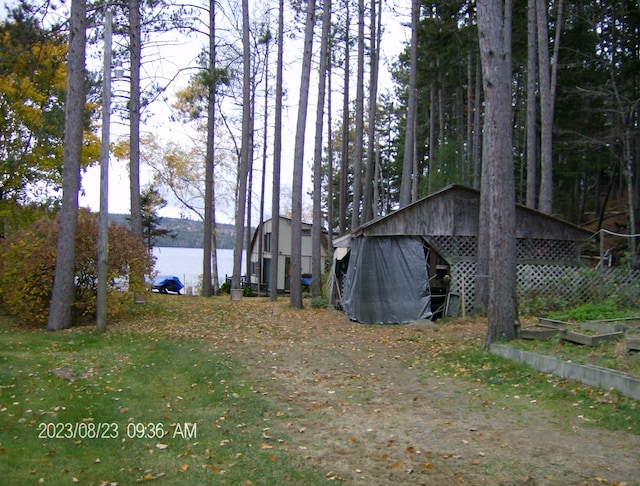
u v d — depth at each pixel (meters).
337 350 9.25
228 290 29.14
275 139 19.75
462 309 13.29
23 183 18.08
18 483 3.91
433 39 22.06
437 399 6.17
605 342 7.29
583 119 22.48
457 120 30.55
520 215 13.65
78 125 11.38
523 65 23.77
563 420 5.20
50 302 11.67
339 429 5.17
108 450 4.64
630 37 20.38
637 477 3.88
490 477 3.96
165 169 30.53
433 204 13.62
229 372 7.53
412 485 3.88
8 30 12.66
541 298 12.58
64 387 6.54
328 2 18.78
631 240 15.95
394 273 13.20
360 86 21.39
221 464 4.34
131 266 12.39
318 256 19.61
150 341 9.93
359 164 21.91
